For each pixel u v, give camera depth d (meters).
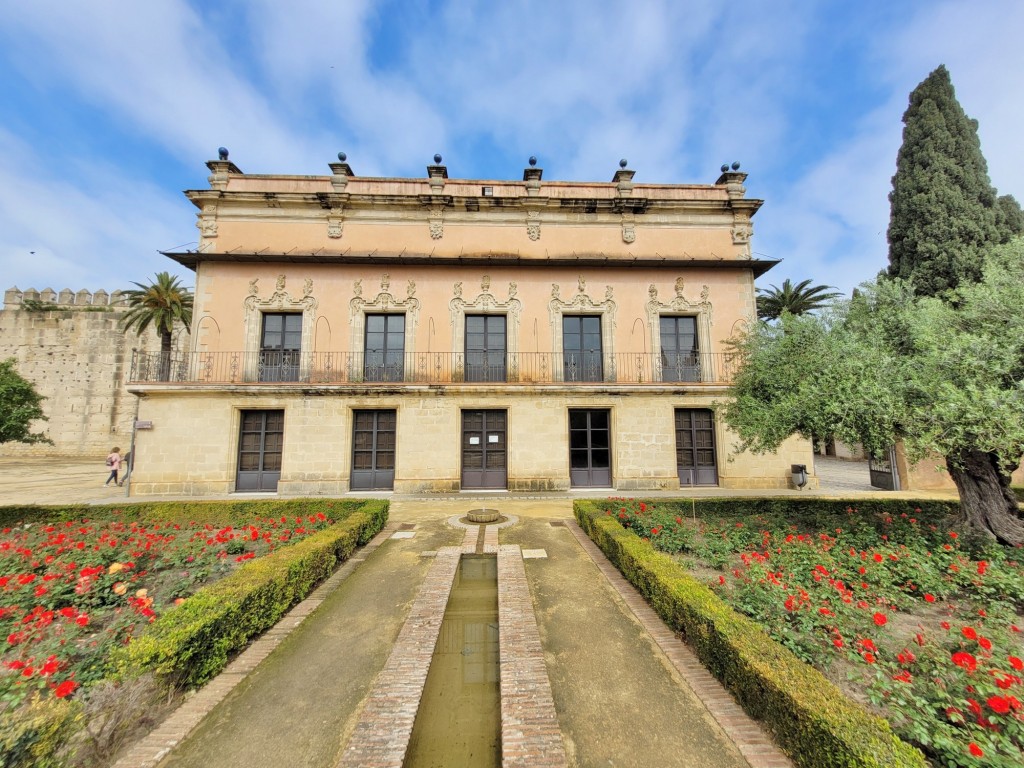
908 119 16.59
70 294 30.22
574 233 16.27
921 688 2.98
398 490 13.98
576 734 3.09
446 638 4.61
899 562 5.47
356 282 15.28
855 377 6.46
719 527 7.85
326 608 5.27
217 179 15.64
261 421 14.37
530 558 7.03
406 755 2.95
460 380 15.07
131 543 6.67
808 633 3.86
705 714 3.31
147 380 13.99
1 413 9.50
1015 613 4.42
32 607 4.51
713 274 16.03
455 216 16.08
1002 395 5.26
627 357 15.55
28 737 2.44
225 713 3.35
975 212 15.11
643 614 4.95
